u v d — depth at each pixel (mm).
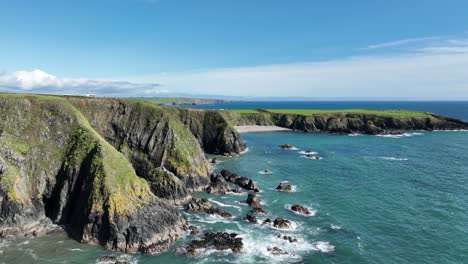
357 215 60656
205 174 79500
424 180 83250
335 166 99125
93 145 60688
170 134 81250
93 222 49750
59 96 85750
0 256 44531
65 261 43812
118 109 85438
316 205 65812
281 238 51312
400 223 56969
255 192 74125
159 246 47750
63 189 56750
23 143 60250
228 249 47938
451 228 54812
